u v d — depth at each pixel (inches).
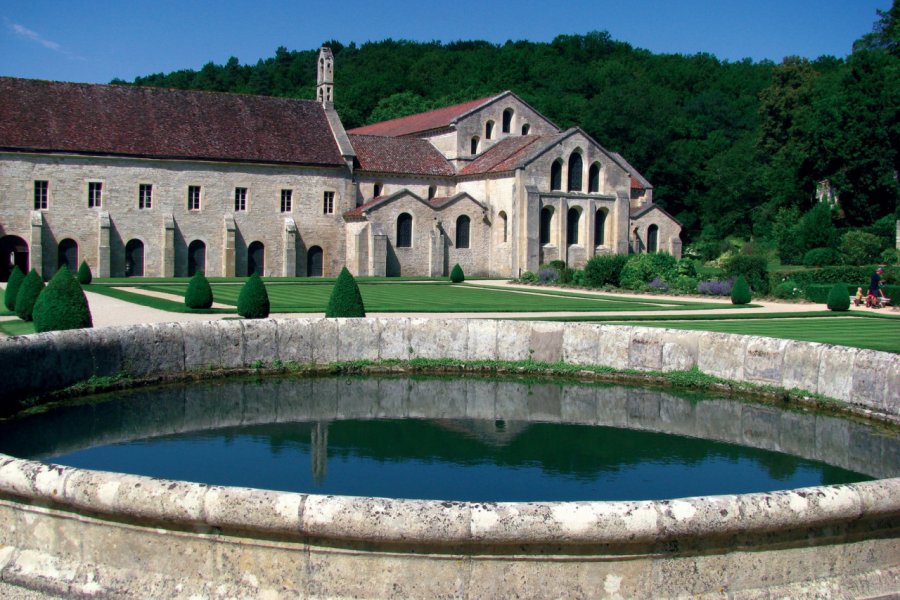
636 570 292.0
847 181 2952.8
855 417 703.7
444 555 287.3
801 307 1684.3
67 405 719.7
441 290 2042.3
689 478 541.6
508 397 804.0
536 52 5442.9
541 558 287.7
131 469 544.7
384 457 583.8
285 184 2625.5
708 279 2123.5
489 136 2984.7
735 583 300.8
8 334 1012.5
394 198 2632.9
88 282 1952.5
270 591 294.8
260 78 5506.9
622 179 2856.8
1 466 316.2
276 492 293.9
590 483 525.7
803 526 299.7
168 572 303.3
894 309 1675.7
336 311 1040.8
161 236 2475.4
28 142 2293.3
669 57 5605.3
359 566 290.2
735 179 3695.9
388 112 4461.1
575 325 892.6
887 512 309.6
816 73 3582.7
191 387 808.9
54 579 307.7
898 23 3267.7
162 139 2486.5
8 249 2300.7
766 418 717.9
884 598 310.7
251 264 2603.3
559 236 2716.5
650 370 855.7
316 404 765.3
